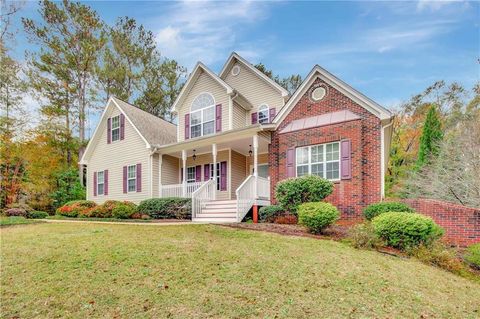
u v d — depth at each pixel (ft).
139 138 59.57
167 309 14.02
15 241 26.45
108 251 22.48
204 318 13.29
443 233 27.14
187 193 52.54
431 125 62.39
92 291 15.76
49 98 80.53
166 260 20.56
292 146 43.21
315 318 13.60
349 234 28.73
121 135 62.54
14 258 21.03
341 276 18.75
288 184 36.06
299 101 44.93
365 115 39.19
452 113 83.15
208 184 47.75
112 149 63.77
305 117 44.01
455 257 24.91
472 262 24.30
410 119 89.92
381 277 19.07
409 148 87.81
